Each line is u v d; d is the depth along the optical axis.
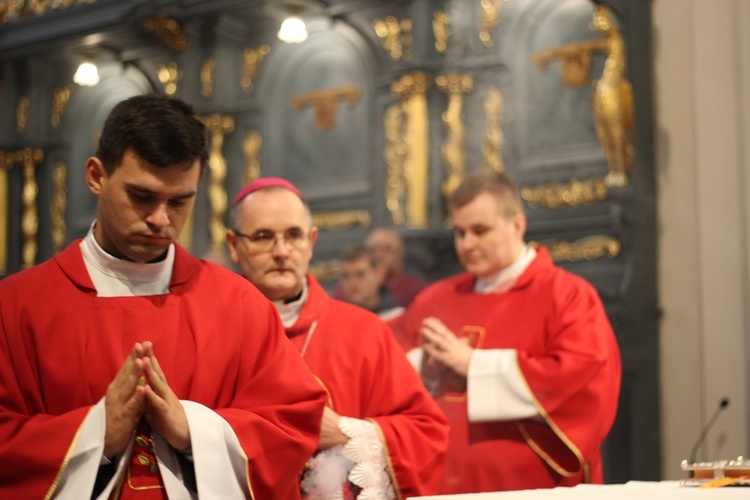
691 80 5.20
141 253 1.93
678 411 5.00
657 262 5.16
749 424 4.83
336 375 2.71
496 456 3.19
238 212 2.76
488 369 3.19
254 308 2.11
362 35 6.69
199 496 1.79
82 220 7.67
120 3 7.25
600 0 4.96
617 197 5.14
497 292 3.47
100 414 1.78
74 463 1.76
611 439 4.89
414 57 6.26
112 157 1.85
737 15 5.11
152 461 1.88
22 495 1.75
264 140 7.09
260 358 2.07
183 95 7.16
